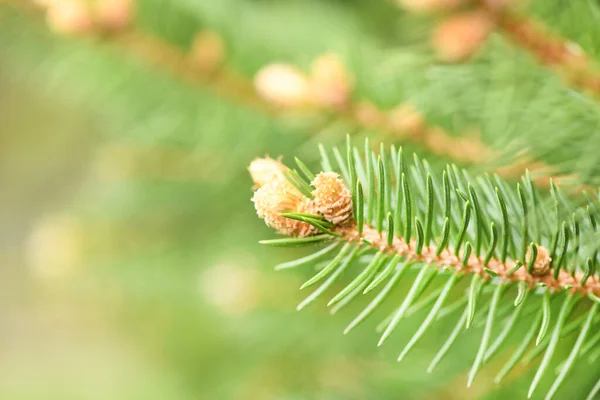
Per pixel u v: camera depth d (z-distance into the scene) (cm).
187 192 83
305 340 65
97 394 165
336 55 45
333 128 43
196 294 90
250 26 57
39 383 181
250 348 76
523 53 40
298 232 32
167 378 117
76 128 151
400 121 42
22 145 160
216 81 54
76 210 105
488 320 31
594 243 32
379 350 52
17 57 62
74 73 59
